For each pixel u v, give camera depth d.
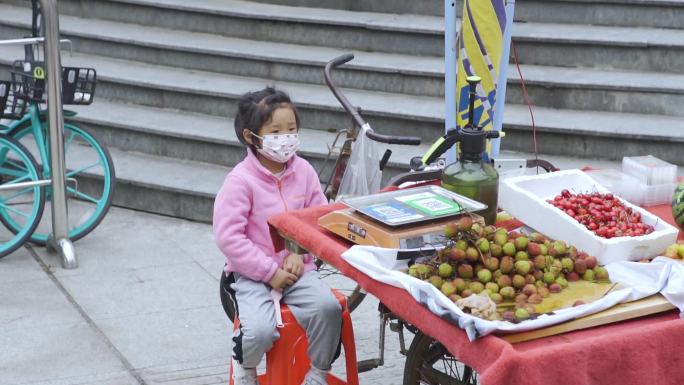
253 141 3.70
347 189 4.48
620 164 6.21
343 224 3.26
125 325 4.90
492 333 2.61
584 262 2.95
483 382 2.49
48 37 5.38
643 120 6.38
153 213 6.47
